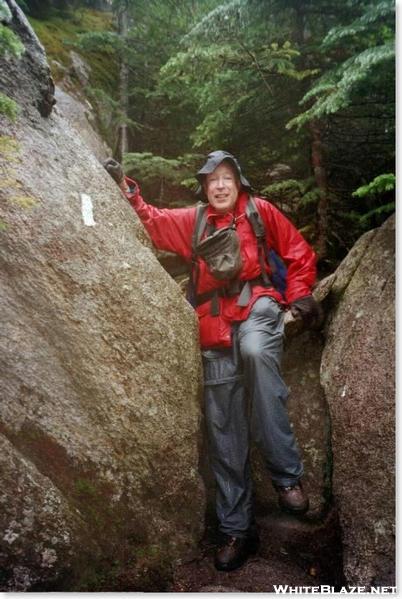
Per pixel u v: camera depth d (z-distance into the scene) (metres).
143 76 5.49
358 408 2.78
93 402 2.31
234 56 3.86
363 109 3.98
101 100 5.05
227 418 2.80
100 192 2.72
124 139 5.06
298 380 3.34
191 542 2.65
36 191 2.38
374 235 3.41
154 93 5.06
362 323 3.05
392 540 2.38
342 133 4.25
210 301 2.93
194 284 3.04
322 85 3.33
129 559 2.36
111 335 2.43
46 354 2.22
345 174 4.48
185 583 2.50
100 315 2.42
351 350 3.02
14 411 2.09
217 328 2.87
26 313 2.21
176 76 4.42
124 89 5.30
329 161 4.38
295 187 4.29
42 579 2.04
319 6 3.93
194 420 2.73
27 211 2.31
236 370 2.83
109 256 2.55
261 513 3.06
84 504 2.23
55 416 2.19
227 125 4.24
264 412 2.63
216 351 2.92
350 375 2.94
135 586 2.34
